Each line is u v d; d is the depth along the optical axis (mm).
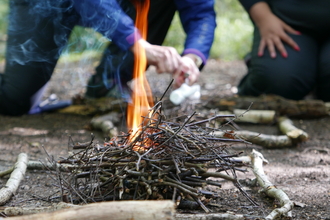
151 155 1561
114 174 1600
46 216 1269
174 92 3064
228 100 3537
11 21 3387
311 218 1616
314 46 3871
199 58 3270
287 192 1943
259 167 2010
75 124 3496
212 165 1666
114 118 3367
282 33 3752
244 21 10203
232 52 8547
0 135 3115
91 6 2822
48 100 4121
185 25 3494
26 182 2057
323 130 3297
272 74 3705
